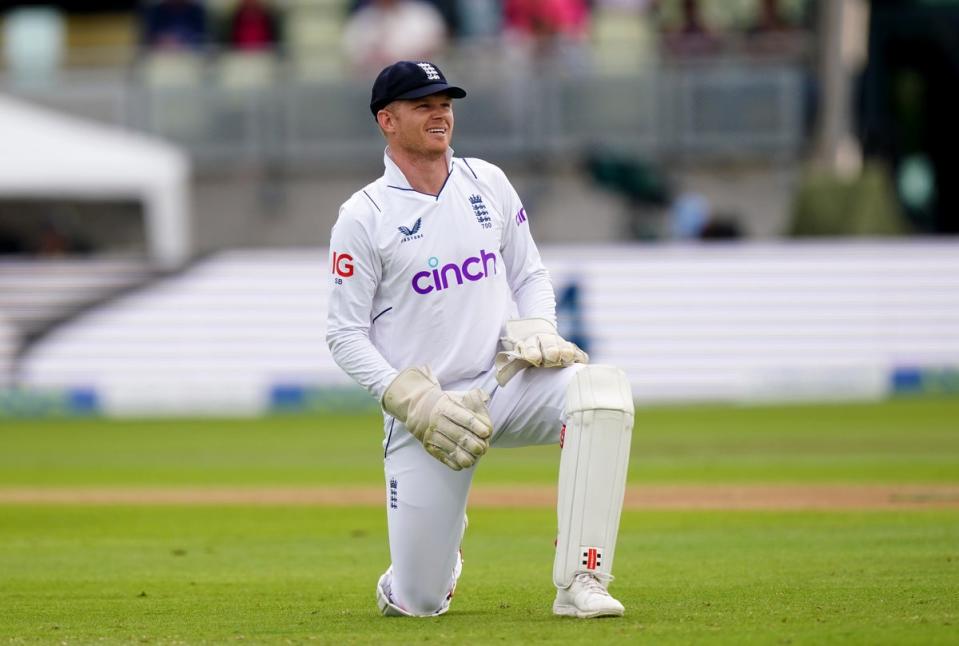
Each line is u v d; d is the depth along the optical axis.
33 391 58.88
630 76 65.00
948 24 65.00
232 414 57.97
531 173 65.56
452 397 16.70
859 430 46.94
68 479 38.66
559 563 16.88
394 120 17.02
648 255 57.91
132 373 58.81
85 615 18.86
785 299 57.75
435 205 17.12
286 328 58.56
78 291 59.06
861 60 74.19
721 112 65.12
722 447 43.12
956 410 52.59
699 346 57.72
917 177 66.62
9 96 66.38
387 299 17.39
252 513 31.52
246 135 66.56
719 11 70.88
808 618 16.72
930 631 15.45
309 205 67.00
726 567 22.08
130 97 66.50
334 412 58.06
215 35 70.50
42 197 64.94
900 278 57.75
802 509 29.81
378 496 34.47
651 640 15.25
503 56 65.62
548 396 17.14
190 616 18.62
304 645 15.81
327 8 69.75
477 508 31.75
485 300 17.38
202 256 59.03
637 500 31.94
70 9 79.81
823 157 64.88
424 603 17.83
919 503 30.23
